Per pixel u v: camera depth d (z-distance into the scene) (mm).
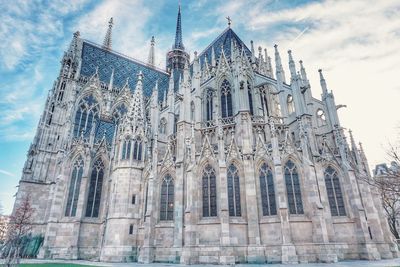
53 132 52406
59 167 45812
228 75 43469
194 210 31875
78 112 56906
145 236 33656
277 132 37625
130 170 39844
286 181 32375
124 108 63781
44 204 46531
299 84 40156
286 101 41219
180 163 35688
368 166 41156
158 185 37250
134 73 75188
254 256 28797
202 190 33656
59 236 39875
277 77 42656
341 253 30766
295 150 33344
